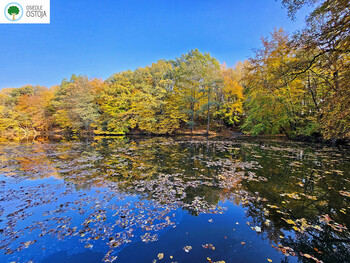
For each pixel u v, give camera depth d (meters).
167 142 19.23
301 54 9.41
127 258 2.66
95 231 3.36
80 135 31.66
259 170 7.64
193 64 29.30
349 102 6.50
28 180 6.49
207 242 3.04
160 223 3.63
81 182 6.25
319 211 4.07
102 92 31.39
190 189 5.51
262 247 2.90
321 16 5.91
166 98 30.22
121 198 4.88
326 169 7.72
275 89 16.73
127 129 31.05
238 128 32.94
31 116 36.56
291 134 20.64
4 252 2.81
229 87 26.75
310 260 2.61
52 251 2.83
